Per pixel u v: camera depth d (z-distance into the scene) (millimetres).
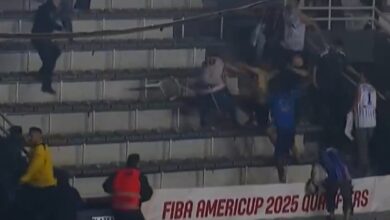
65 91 66125
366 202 65500
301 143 68000
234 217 62531
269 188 63031
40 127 64125
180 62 69750
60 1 66625
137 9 71438
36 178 56281
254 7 71562
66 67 67625
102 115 65250
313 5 75250
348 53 73250
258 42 69688
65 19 66750
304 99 69250
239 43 70812
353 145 68188
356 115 67250
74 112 64688
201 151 66062
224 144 66500
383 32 74250
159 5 73000
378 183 65625
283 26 69688
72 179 62031
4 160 56969
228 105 66875
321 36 72062
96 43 68375
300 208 63781
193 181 64562
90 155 63719
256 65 69188
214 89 66562
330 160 62906
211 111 67062
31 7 70188
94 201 59250
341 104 69562
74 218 56938
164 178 63844
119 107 65500
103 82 66750
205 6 73500
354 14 75562
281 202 63344
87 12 69688
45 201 56531
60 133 64312
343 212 63375
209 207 61875
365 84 67438
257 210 62969
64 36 61375
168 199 61000
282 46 69562
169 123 66750
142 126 66188
